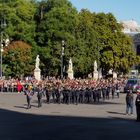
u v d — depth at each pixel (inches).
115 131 1099.3
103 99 2479.1
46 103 2187.5
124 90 3248.0
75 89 2185.0
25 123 1270.9
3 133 1044.5
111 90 2832.2
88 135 1016.9
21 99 2409.0
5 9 3900.1
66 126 1198.3
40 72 3826.3
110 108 1877.5
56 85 2228.1
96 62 4338.1
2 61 3831.2
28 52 3804.1
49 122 1299.2
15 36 3937.0
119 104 2145.7
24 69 3811.5
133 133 1064.2
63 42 3745.1
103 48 4692.4
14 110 1733.5
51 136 994.7
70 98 2187.5
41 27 3949.3
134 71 6550.2
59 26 3897.6
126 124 1267.2
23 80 3464.6
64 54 3895.2
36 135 1011.3
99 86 2388.0
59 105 2059.5
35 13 4124.0
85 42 4133.9
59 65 3873.0
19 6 4028.1
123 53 4835.1
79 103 2225.6
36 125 1223.5
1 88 3331.7
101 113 1624.0
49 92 2183.8
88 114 1576.0
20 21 3932.1
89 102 2301.9
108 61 4655.5
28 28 3951.8
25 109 1793.8
